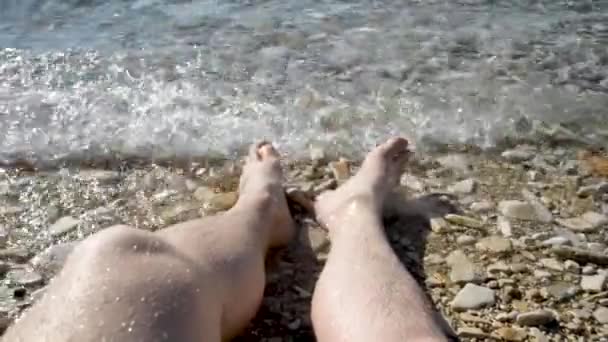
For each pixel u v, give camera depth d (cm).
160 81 110
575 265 72
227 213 70
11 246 75
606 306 67
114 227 58
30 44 122
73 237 76
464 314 66
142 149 92
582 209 82
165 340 48
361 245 66
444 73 114
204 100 104
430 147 94
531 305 67
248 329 64
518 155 93
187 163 90
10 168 88
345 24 132
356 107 103
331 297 59
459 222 79
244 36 126
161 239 59
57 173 88
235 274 60
